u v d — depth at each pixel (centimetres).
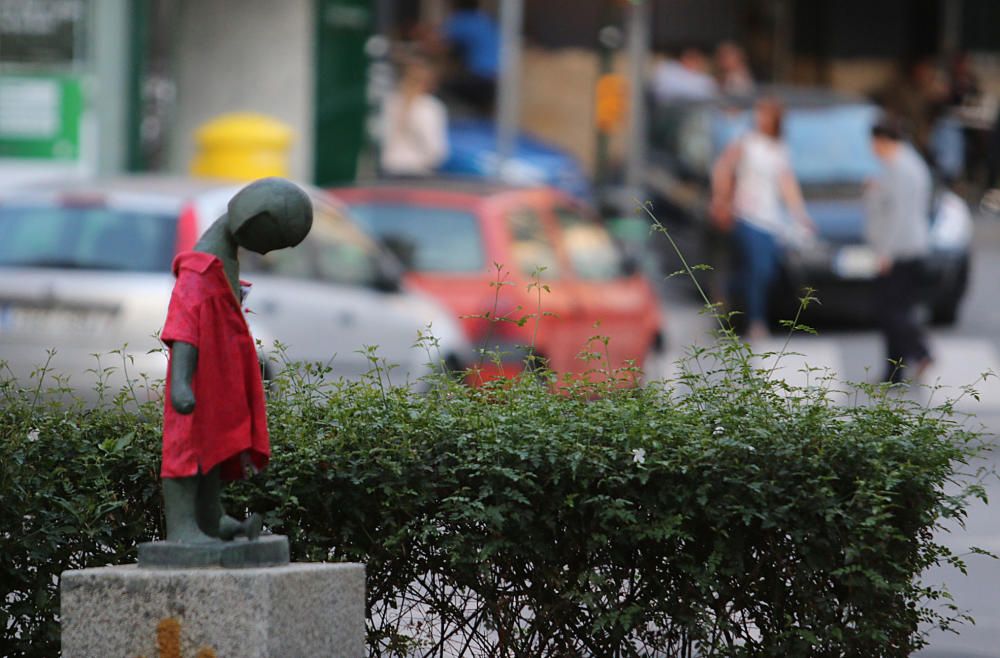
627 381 1523
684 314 4838
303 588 1256
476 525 1397
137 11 4362
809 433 1380
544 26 7200
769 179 4566
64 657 1252
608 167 5078
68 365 2411
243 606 1224
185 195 2619
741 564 1370
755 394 1423
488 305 3194
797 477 1366
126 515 1430
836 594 1394
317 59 4831
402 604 1433
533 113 7188
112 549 1427
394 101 5422
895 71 7488
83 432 1452
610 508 1364
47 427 1444
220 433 1251
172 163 4597
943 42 7525
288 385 1498
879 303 3784
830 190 4738
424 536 1388
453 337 2948
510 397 1480
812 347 4384
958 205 4869
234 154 4162
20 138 4275
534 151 5625
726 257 4631
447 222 3303
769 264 4531
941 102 6994
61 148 4284
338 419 1441
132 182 2720
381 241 3275
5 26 4266
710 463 1363
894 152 3759
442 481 1397
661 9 7575
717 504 1366
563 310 3322
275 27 4650
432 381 1507
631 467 1374
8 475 1396
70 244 2514
